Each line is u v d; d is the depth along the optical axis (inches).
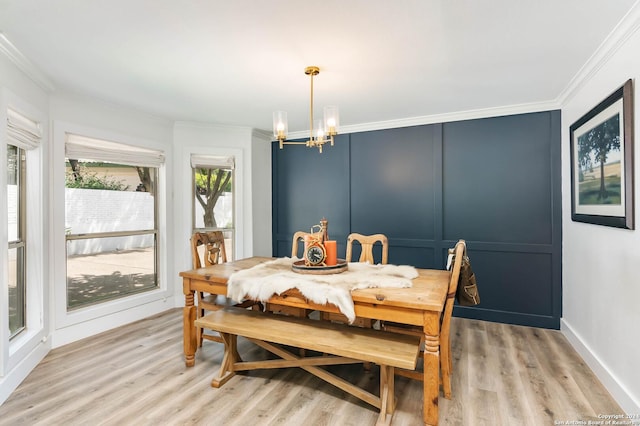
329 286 79.6
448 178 145.8
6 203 83.8
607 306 87.0
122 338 120.2
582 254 105.7
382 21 71.5
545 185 130.3
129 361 102.3
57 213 113.0
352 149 164.9
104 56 87.7
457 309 144.9
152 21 71.2
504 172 136.5
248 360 103.7
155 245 151.4
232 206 167.3
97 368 97.6
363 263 107.6
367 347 74.2
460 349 111.4
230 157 164.9
